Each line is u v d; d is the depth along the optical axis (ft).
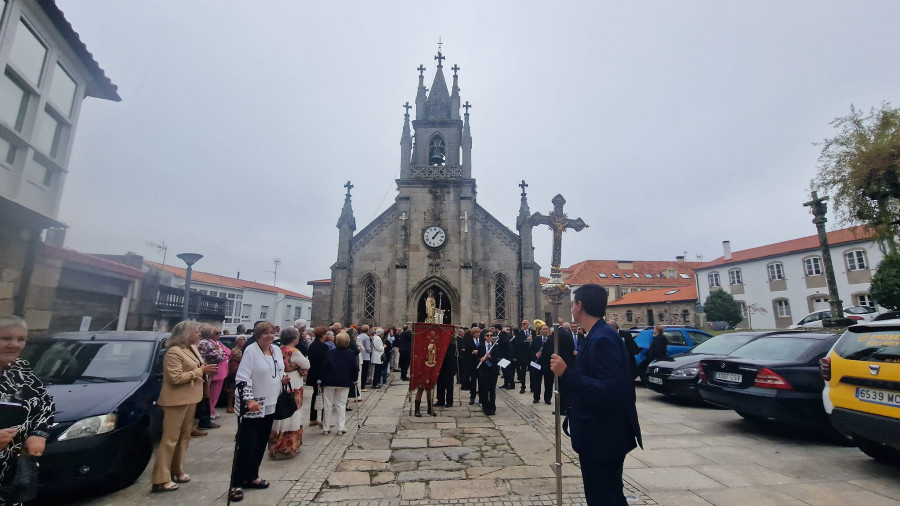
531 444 24.39
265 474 19.48
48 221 31.99
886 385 17.22
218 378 28.86
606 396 10.38
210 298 80.23
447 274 77.00
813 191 56.13
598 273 208.13
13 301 29.63
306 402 39.19
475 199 84.74
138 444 18.11
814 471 19.06
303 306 174.09
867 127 47.70
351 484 18.22
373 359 48.80
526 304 77.15
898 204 45.75
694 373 34.17
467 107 84.07
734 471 19.12
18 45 28.48
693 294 156.25
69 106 34.12
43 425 10.09
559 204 22.79
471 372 39.70
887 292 75.51
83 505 15.90
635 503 15.72
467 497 16.80
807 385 23.25
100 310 41.70
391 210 81.25
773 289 129.70
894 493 16.47
